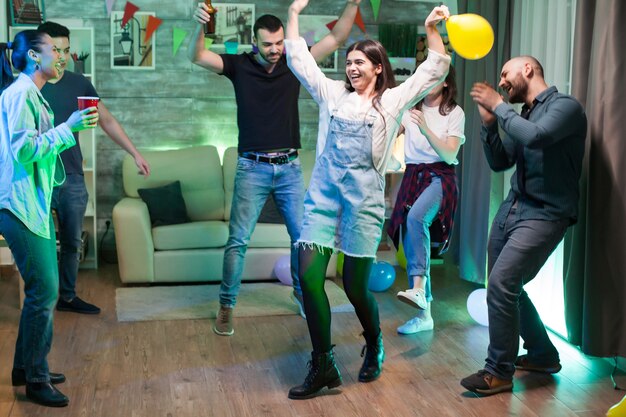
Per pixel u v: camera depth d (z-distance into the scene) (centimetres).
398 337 426
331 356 339
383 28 626
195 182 575
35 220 310
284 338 423
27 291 320
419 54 633
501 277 340
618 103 353
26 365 326
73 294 465
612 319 365
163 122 611
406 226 425
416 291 419
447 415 323
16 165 307
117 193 609
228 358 389
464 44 322
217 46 605
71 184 450
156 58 604
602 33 358
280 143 421
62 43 428
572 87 385
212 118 616
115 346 405
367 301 344
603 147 360
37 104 308
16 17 576
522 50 470
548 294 443
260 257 544
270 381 359
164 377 362
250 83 417
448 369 377
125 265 527
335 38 425
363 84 326
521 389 352
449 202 420
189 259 535
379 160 327
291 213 432
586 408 332
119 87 603
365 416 321
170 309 475
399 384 357
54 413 320
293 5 335
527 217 343
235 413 323
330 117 329
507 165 367
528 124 322
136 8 594
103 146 605
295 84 426
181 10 602
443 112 414
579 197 364
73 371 368
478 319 440
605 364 385
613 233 359
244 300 497
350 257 332
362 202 325
